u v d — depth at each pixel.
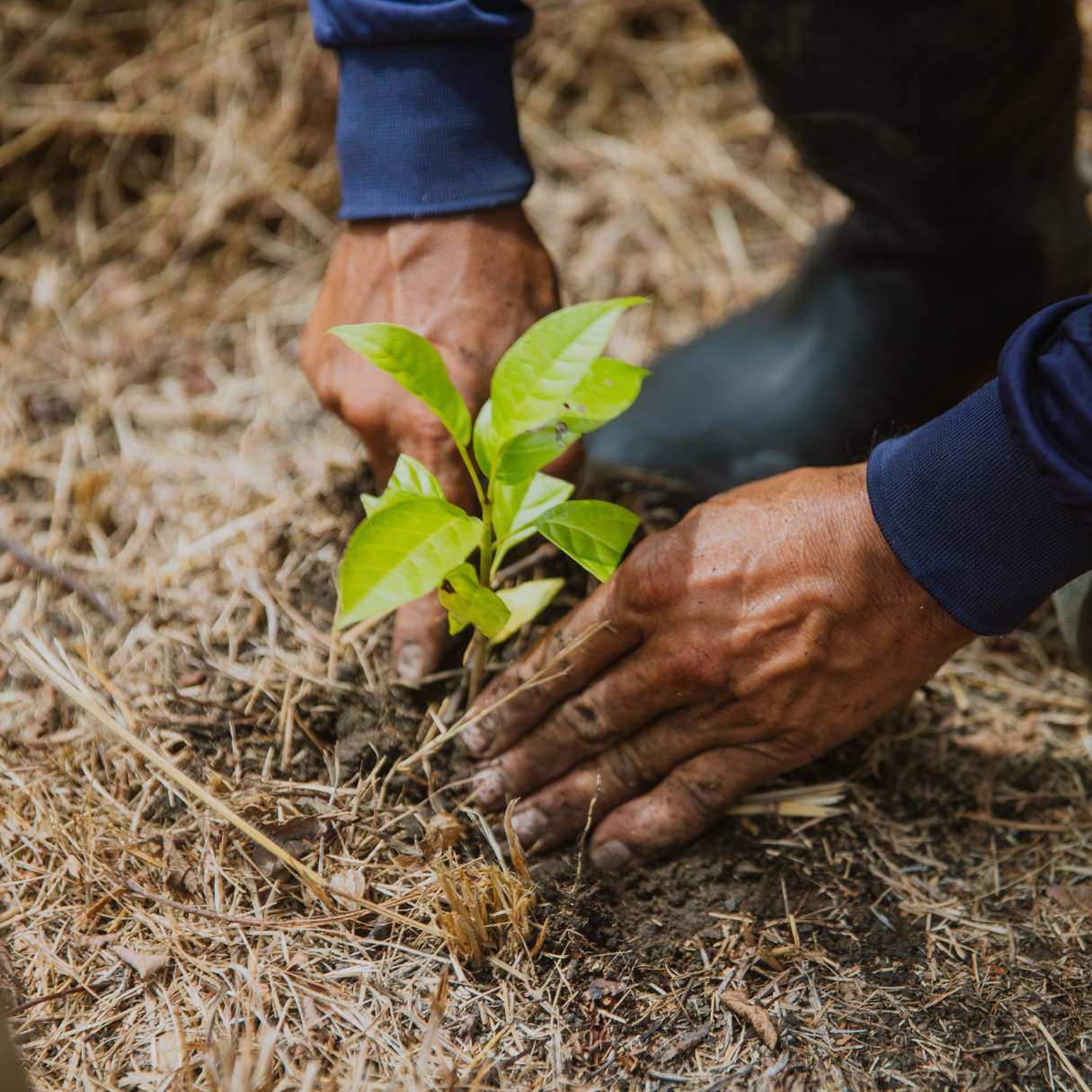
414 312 1.14
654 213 1.56
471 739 1.13
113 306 1.48
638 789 1.12
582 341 1.05
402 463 1.08
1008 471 1.02
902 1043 1.06
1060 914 1.11
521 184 1.15
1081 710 1.21
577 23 1.67
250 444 1.35
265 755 1.14
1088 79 1.58
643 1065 1.05
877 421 1.27
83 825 1.11
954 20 1.16
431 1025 1.02
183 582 1.24
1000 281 1.29
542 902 1.10
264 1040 1.01
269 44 1.59
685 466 1.27
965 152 1.22
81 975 1.07
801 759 1.10
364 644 1.18
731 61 1.67
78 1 1.58
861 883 1.12
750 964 1.09
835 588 1.06
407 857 1.10
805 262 1.35
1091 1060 1.06
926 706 1.21
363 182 1.14
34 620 1.22
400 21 1.11
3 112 1.54
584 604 1.10
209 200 1.54
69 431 1.37
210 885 1.09
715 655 1.07
